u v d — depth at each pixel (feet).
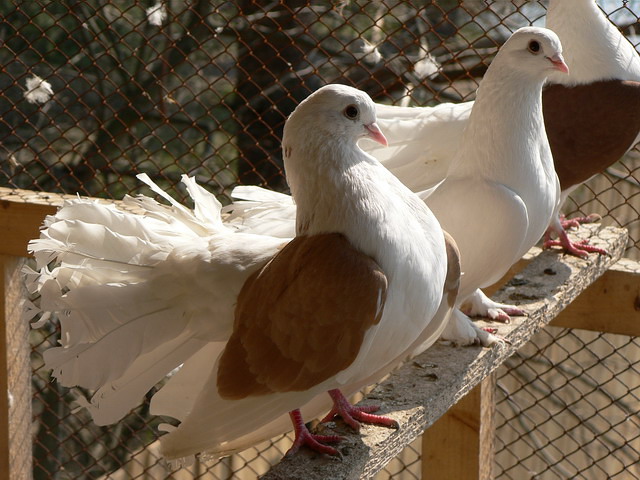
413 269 8.63
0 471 14.52
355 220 8.43
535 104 11.13
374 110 8.83
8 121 19.84
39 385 19.54
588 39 13.62
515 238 10.80
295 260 8.41
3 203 13.96
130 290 8.67
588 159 13.94
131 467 19.67
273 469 8.43
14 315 14.38
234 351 8.50
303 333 8.25
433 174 12.96
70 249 8.52
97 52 19.61
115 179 19.92
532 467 20.76
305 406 9.54
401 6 18.72
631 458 18.28
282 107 19.67
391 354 8.93
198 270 8.80
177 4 19.38
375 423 9.11
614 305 13.96
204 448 8.49
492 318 11.81
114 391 8.82
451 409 12.19
